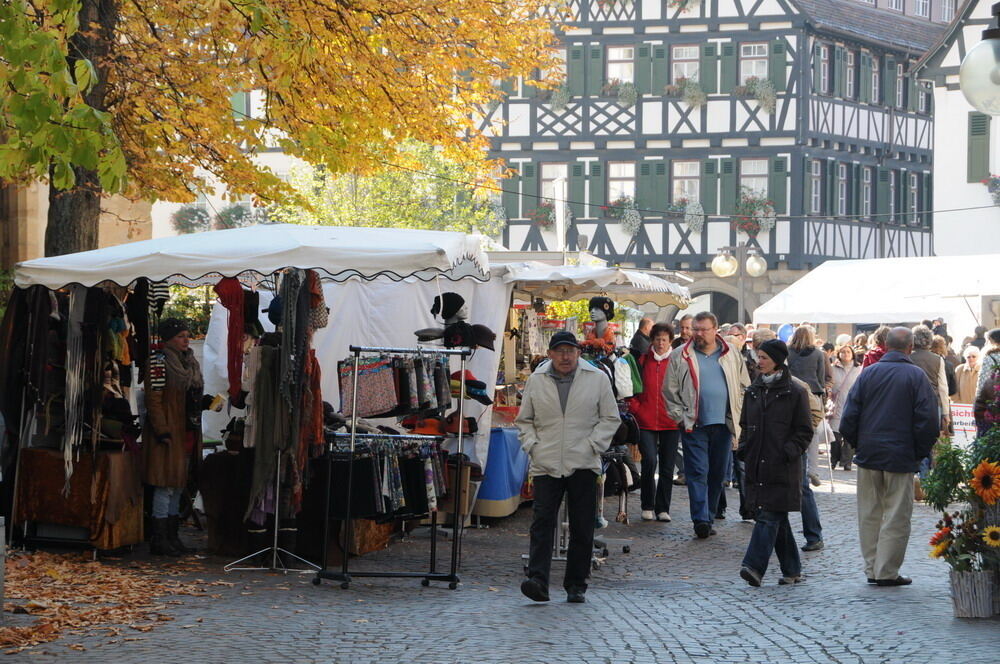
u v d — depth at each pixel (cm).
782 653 755
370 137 1494
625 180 4550
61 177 742
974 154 3738
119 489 1070
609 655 745
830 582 1037
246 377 1045
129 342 1111
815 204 4550
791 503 1004
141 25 1477
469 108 1669
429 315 1403
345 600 928
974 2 3706
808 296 2634
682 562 1151
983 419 1238
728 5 4481
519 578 1049
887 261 2647
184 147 1503
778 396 1013
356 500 1008
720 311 4862
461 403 1023
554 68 1705
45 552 1073
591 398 937
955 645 773
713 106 4497
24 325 1086
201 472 1104
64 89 727
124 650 744
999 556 866
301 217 3356
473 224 3731
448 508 1123
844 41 4628
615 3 4544
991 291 2439
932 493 888
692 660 737
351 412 1016
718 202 4497
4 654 729
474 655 742
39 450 1083
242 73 1425
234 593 941
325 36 1398
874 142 4744
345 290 1391
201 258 1018
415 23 1521
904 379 997
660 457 1418
